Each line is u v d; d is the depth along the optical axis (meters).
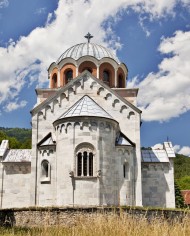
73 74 43.72
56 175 34.81
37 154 37.53
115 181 35.12
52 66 45.56
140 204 35.91
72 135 34.09
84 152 33.75
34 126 38.59
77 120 34.28
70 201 32.78
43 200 35.50
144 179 40.91
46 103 39.16
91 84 39.62
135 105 41.19
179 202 57.53
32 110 38.81
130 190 35.78
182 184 88.12
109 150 34.72
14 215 26.56
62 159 34.31
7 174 41.28
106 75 44.38
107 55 46.16
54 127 37.19
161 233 15.20
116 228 15.70
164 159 41.50
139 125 38.50
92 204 32.50
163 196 40.47
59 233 16.64
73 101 39.28
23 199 40.47
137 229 15.62
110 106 39.16
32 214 26.44
